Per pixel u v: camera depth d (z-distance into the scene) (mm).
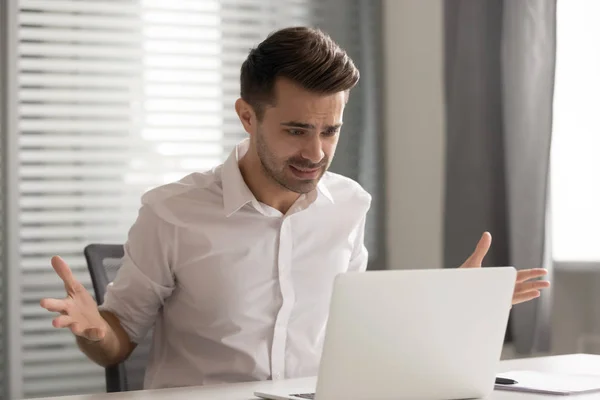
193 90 3801
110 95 3686
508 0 3354
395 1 4027
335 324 1452
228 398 1682
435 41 3838
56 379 3590
